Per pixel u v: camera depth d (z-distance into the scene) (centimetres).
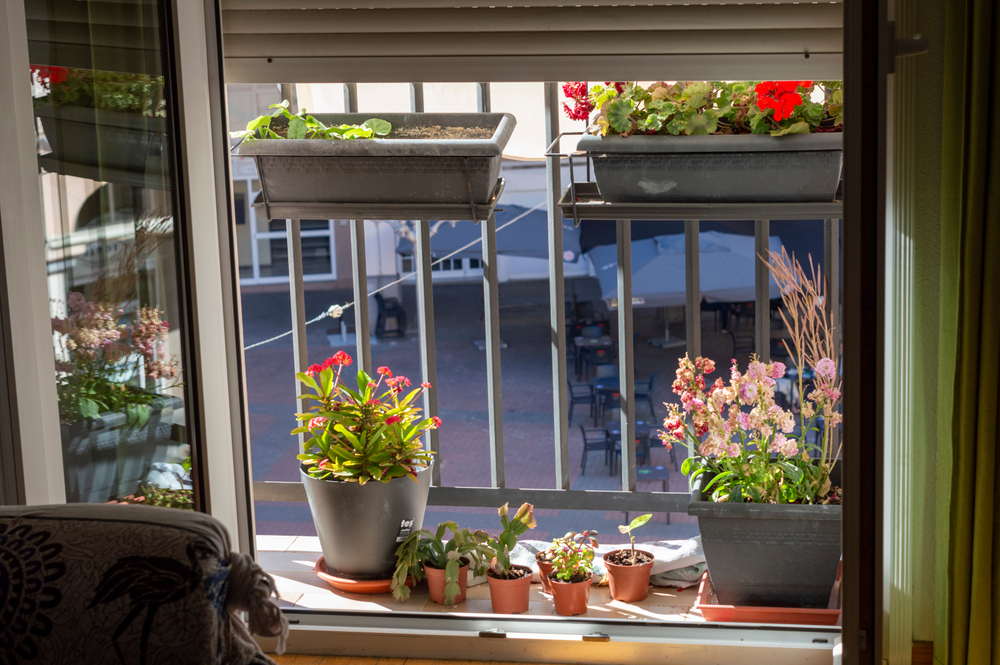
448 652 215
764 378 228
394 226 1131
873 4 157
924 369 188
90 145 179
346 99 269
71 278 176
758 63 204
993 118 164
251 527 222
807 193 211
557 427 288
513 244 1002
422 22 206
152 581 88
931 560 194
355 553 244
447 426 767
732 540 219
